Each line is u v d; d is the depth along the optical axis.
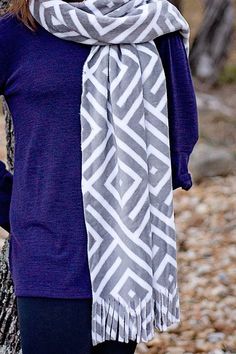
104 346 3.18
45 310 3.02
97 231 3.00
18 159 3.09
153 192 3.08
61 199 2.99
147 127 3.07
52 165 2.99
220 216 8.29
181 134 3.22
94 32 2.97
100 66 3.01
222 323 5.78
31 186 3.03
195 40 14.22
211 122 10.89
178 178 3.22
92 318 3.02
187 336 5.54
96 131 2.97
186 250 7.46
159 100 3.07
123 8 3.03
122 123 3.00
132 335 3.03
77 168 2.99
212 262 7.12
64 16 2.97
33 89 3.01
